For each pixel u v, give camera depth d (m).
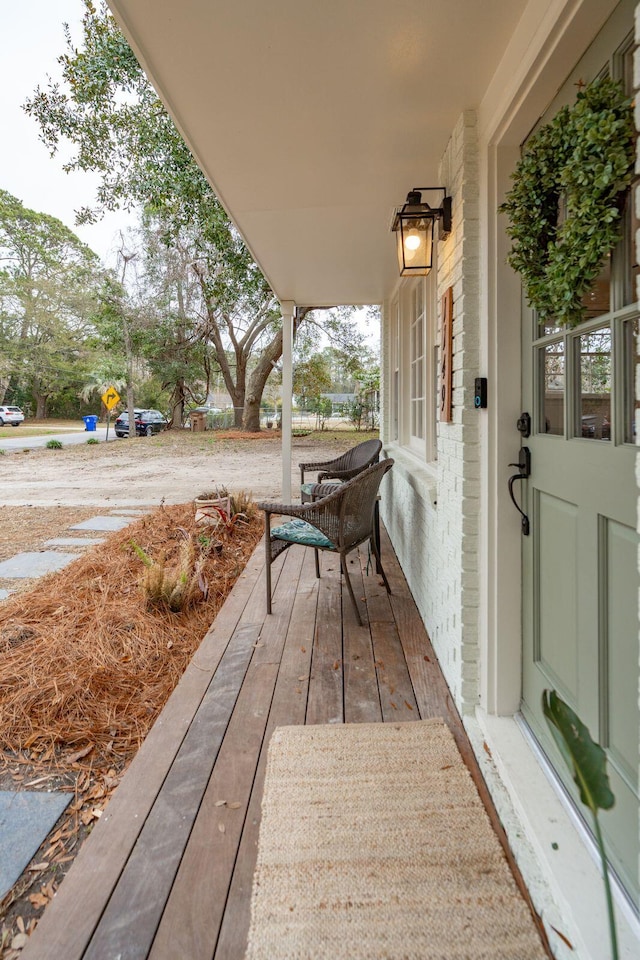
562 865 1.11
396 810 1.37
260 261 3.81
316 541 2.65
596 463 1.13
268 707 1.86
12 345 24.36
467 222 1.71
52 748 1.72
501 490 1.59
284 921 1.07
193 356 18.39
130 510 5.79
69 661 2.25
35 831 1.37
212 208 6.18
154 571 2.83
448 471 1.96
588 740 0.69
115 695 2.03
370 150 2.12
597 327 1.12
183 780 1.49
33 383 26.92
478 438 1.70
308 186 2.51
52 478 8.54
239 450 13.03
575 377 1.25
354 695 1.93
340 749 1.61
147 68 1.60
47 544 4.36
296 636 2.45
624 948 0.92
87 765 1.64
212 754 1.61
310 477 8.61
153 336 17.03
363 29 1.40
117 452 12.80
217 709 1.86
